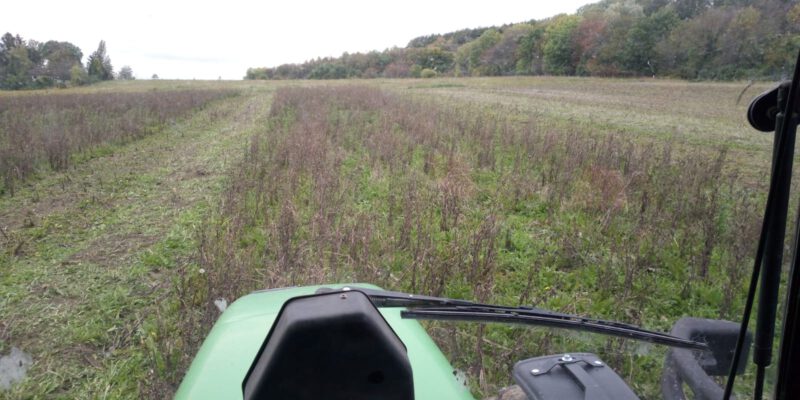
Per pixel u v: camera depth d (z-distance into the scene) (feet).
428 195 27.86
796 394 3.79
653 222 22.21
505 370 12.09
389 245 21.01
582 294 17.40
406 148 40.63
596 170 29.45
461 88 175.73
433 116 59.62
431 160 35.60
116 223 28.22
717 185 25.88
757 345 4.24
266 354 4.58
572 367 6.20
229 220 25.64
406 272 18.49
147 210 30.48
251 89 185.68
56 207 31.96
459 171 31.14
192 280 18.93
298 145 39.63
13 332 17.13
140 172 41.16
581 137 41.34
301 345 4.40
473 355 12.83
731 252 18.57
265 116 79.30
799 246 3.72
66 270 21.95
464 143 42.96
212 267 18.98
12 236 26.48
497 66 312.09
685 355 6.70
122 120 66.39
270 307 7.71
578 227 23.48
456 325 13.48
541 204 27.07
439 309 7.40
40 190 36.24
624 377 8.84
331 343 4.44
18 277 21.43
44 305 18.97
